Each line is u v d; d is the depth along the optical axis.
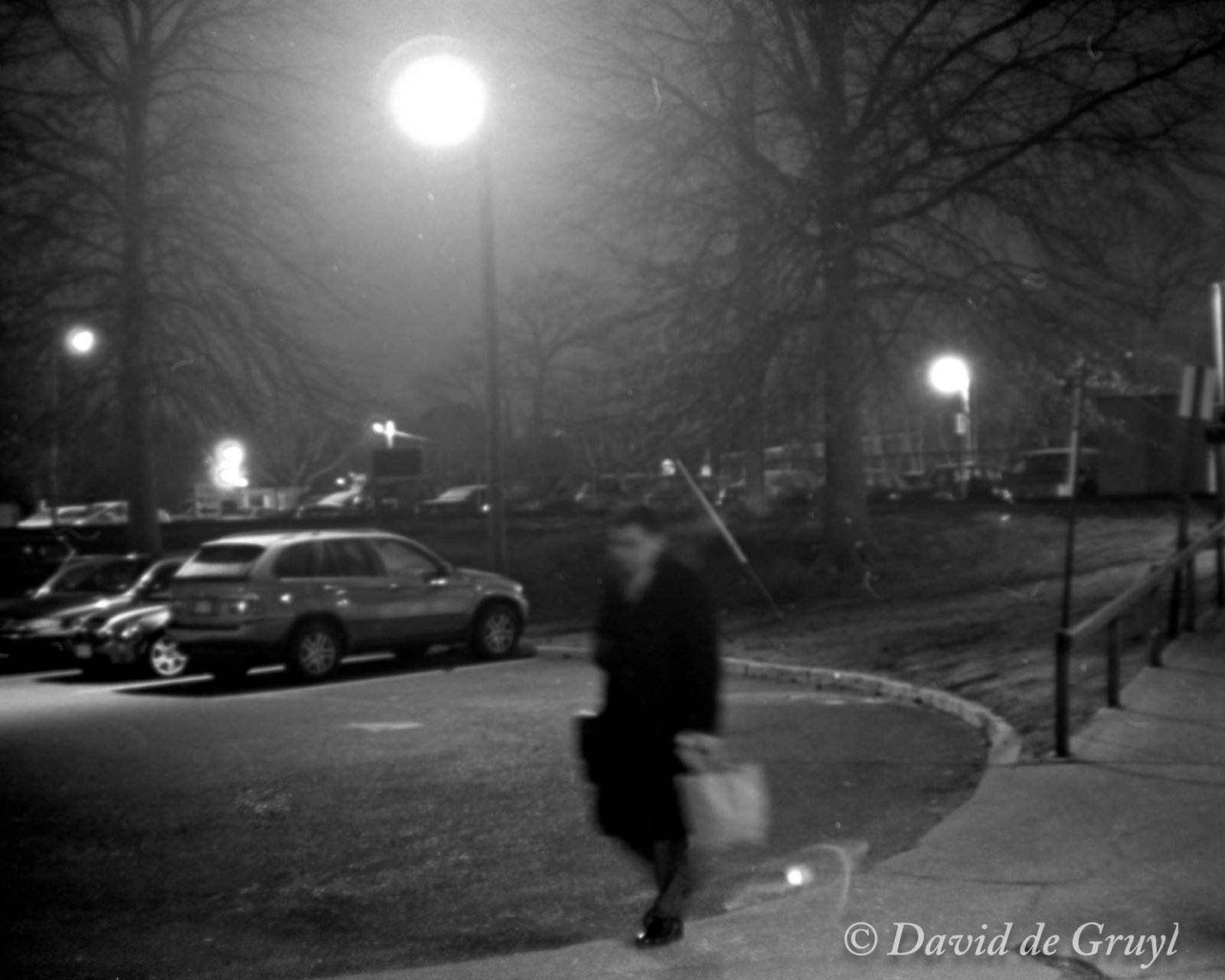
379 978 6.18
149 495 27.73
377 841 8.88
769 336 21.28
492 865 8.20
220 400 27.44
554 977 6.11
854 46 20.70
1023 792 9.18
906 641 17.58
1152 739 10.47
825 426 22.27
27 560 27.06
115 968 6.55
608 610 6.66
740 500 39.06
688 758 6.55
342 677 18.36
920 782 10.23
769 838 8.59
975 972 6.09
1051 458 39.03
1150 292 21.58
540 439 40.53
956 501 31.75
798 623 20.67
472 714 14.37
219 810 9.91
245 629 17.34
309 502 56.47
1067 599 14.63
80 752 12.66
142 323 26.47
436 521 35.38
